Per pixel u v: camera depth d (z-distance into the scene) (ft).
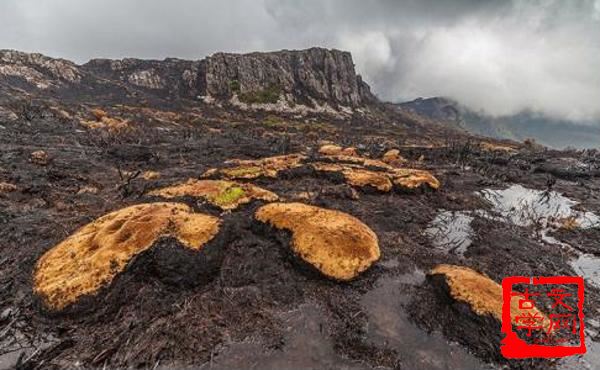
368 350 25.75
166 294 28.94
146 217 34.55
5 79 363.97
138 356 23.17
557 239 55.31
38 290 26.37
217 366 23.24
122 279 27.76
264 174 79.82
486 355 25.55
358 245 37.40
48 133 139.03
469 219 62.28
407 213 61.36
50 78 436.76
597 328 30.78
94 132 159.02
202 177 75.05
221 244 35.24
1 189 54.39
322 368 23.91
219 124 338.95
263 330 26.86
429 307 30.91
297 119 495.41
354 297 32.35
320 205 61.00
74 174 72.95
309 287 32.99
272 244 39.34
